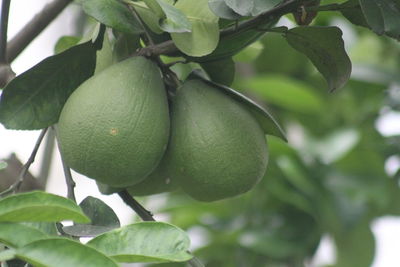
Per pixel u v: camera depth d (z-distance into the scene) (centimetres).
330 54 225
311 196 316
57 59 222
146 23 223
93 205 219
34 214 194
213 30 220
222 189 223
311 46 225
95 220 218
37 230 194
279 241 313
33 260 190
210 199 225
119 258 197
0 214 193
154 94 220
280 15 223
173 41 219
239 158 222
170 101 227
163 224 199
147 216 229
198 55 219
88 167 218
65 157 219
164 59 243
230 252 313
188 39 220
